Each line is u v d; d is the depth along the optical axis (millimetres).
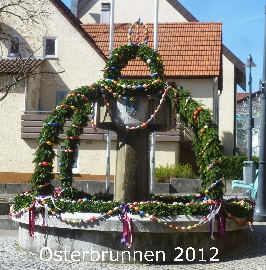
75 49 28156
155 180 22719
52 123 10023
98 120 10383
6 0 27172
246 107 41062
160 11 33812
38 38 27688
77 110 10102
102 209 9016
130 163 10555
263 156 14367
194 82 27500
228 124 30828
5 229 13586
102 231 9047
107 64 10812
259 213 14266
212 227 9094
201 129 9359
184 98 9703
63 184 10641
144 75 27062
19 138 26469
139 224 8844
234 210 9727
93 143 25766
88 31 30609
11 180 26297
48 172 10070
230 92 30922
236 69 31859
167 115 10266
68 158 10688
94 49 28062
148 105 10148
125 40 29672
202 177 9492
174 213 8914
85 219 9023
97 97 10281
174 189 22172
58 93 28250
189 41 29062
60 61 28234
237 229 9836
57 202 9375
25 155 26312
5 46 27984
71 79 28203
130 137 10594
